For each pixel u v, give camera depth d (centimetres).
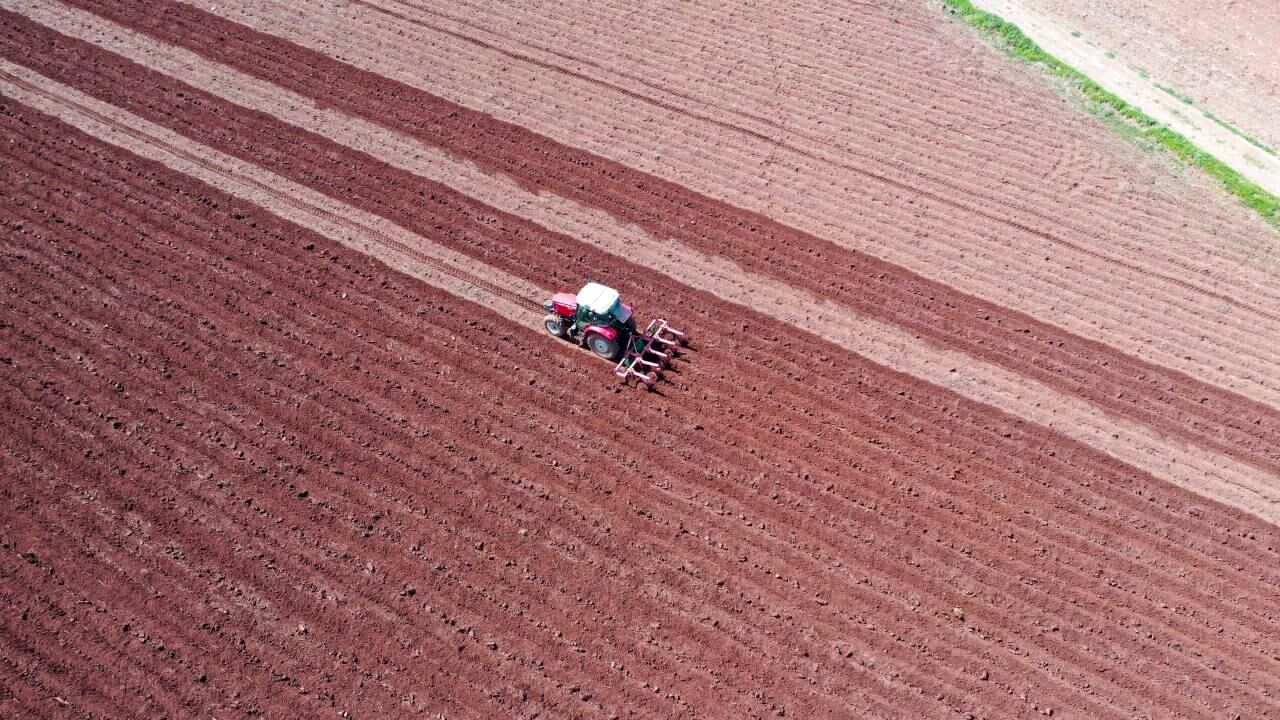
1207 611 1514
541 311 1945
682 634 1441
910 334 1966
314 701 1327
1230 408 1848
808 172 2334
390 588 1462
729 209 2219
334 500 1569
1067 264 2138
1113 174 2383
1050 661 1439
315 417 1691
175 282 1909
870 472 1694
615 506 1600
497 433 1698
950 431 1775
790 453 1712
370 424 1689
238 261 1972
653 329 1902
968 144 2444
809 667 1412
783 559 1549
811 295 2031
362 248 2039
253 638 1389
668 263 2073
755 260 2097
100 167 2159
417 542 1524
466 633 1422
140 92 2384
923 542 1587
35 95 2341
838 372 1870
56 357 1742
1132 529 1625
